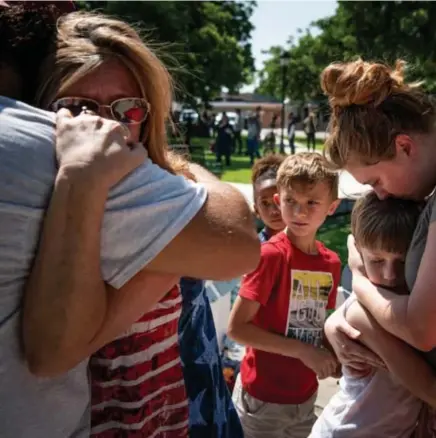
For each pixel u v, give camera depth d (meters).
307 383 2.49
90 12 1.48
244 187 12.62
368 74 1.55
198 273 1.19
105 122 1.14
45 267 1.08
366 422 1.77
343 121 1.62
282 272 2.40
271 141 26.44
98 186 1.08
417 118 1.56
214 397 1.81
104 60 1.28
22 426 1.15
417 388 1.64
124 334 1.36
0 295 1.10
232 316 2.39
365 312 1.73
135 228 1.13
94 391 1.38
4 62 1.25
